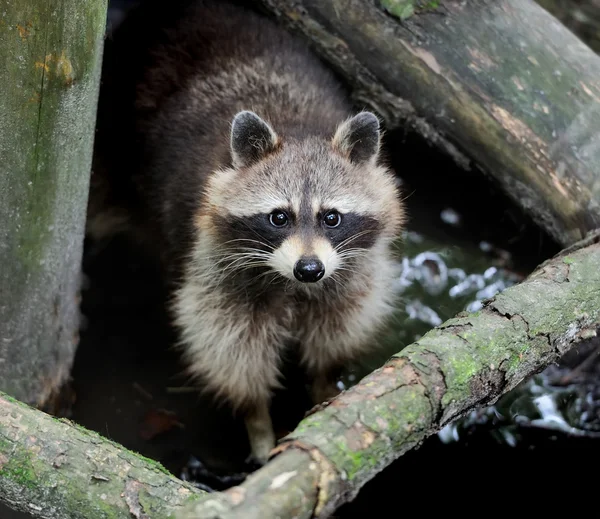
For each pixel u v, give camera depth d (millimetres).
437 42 5477
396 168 6648
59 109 4309
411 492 5105
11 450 3359
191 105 5797
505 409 5664
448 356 3570
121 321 6418
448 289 6641
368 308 5309
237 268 4953
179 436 5555
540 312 4074
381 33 5562
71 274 5066
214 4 6387
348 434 3006
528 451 5480
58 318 5043
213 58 5988
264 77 5738
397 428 3160
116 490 3268
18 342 4828
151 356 6148
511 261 6746
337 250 4785
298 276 4496
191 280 5199
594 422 5629
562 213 5426
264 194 4723
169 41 6238
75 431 3438
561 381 5809
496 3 5461
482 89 5441
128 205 6414
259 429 5398
